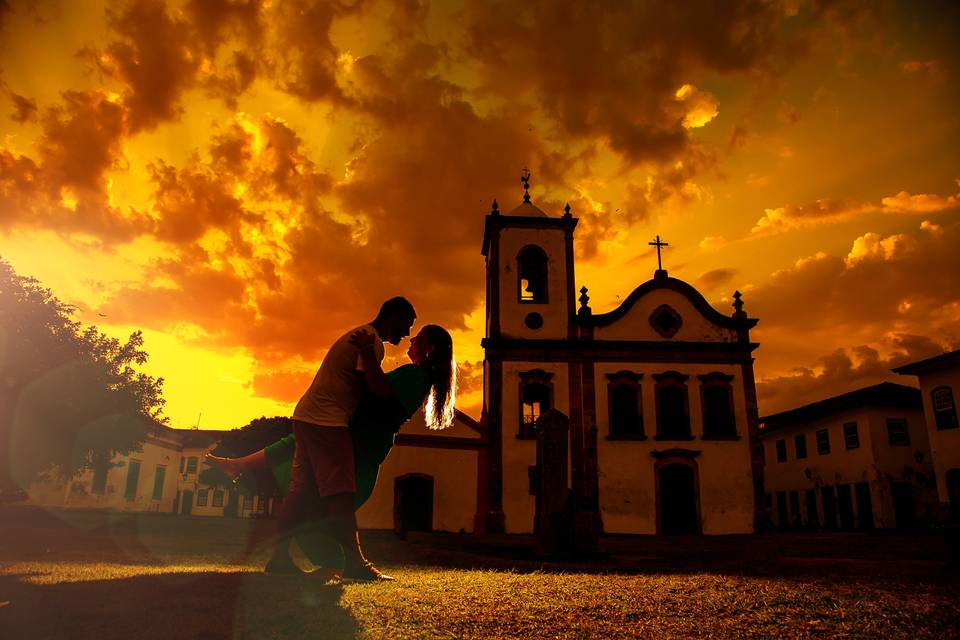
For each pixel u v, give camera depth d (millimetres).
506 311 27188
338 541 3754
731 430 26016
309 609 2766
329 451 3713
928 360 25594
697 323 27328
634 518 24828
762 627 2947
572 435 25750
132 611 2641
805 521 35938
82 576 3707
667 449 25594
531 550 12727
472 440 24641
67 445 22984
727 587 4336
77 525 16203
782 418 38219
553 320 27156
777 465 38969
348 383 3795
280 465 4164
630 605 3402
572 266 27953
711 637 2717
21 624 2383
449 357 4199
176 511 45156
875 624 3043
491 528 23703
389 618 2697
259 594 3062
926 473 31125
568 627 2795
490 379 26078
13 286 21938
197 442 46594
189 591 3107
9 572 3908
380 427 3943
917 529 29344
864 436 31672
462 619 2791
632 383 26406
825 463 34469
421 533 20734
